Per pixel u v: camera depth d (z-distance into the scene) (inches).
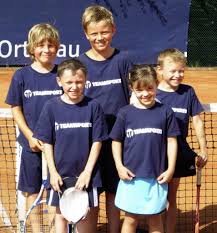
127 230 191.3
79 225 186.4
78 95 181.0
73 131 182.4
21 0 583.8
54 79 197.2
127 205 185.2
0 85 531.2
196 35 660.1
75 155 183.2
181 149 199.9
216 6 675.4
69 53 591.2
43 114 184.4
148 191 184.1
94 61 199.0
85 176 179.2
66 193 175.2
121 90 200.4
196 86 557.0
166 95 201.0
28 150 200.5
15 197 258.5
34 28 194.5
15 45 591.2
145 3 595.2
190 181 282.8
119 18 595.5
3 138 323.0
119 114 187.6
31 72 197.5
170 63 196.5
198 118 203.9
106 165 200.7
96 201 184.4
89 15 194.5
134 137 184.5
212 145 318.0
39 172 202.7
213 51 658.8
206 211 249.1
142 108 186.7
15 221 233.9
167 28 600.7
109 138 191.2
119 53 202.1
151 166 183.9
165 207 188.4
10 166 295.7
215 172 295.9
